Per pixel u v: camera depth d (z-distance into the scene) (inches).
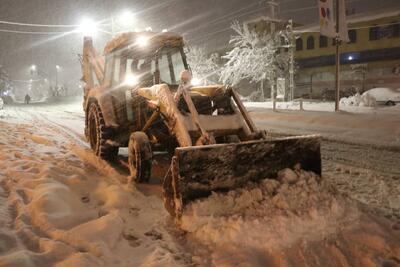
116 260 127.4
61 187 188.1
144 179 224.5
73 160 281.1
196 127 196.4
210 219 150.4
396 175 241.9
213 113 236.4
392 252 132.3
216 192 164.1
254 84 1407.5
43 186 188.5
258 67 1179.3
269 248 135.0
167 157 297.0
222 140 210.1
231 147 166.6
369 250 133.6
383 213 175.0
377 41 1368.1
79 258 120.4
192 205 155.1
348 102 832.9
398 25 1307.8
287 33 1139.3
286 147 178.7
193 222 150.2
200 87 239.8
